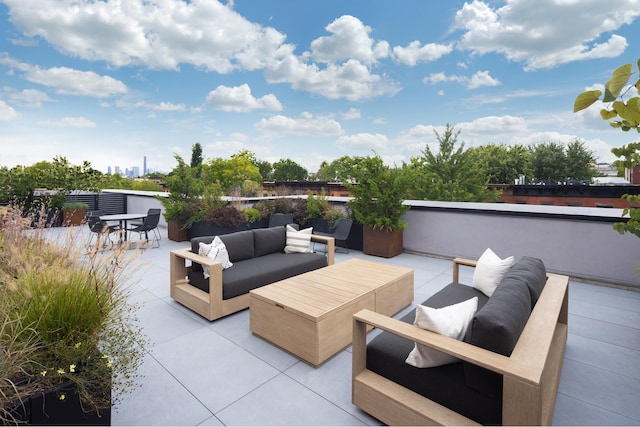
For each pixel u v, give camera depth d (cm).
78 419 176
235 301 362
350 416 212
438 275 511
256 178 2233
